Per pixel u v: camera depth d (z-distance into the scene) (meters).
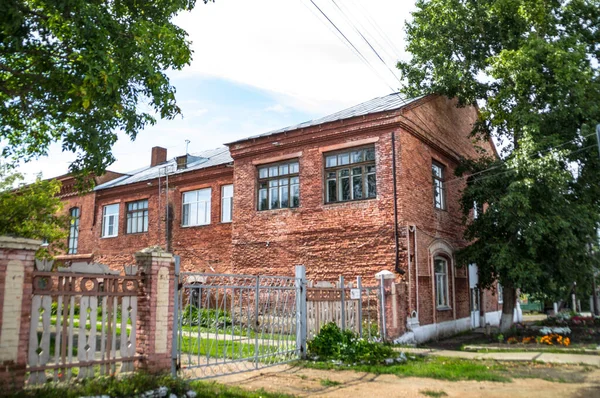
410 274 16.05
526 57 15.33
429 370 10.17
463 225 20.08
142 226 26.12
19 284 6.04
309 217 18.25
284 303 11.27
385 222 16.47
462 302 20.39
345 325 13.10
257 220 19.66
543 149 15.07
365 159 17.42
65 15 8.16
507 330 17.11
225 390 7.75
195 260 23.39
